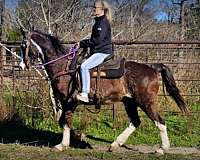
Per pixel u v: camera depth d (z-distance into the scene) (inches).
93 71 333.4
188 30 897.5
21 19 483.8
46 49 339.0
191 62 430.0
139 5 713.6
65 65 336.8
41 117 426.0
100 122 421.1
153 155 330.0
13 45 423.8
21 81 430.6
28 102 428.5
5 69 429.1
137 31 602.5
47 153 331.3
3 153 328.2
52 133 406.0
